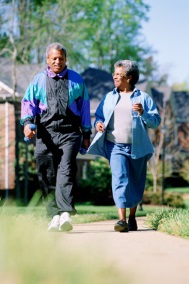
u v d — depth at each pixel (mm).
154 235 8188
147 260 5180
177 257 5461
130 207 9281
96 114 9602
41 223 8656
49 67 9141
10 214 8367
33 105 9086
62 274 3582
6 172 47219
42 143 9078
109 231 9133
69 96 9008
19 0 44094
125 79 9477
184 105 93000
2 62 49000
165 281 4012
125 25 82562
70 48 47125
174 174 75062
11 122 47500
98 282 3473
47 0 44594
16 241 4566
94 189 43844
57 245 4609
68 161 8852
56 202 8914
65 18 44531
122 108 9414
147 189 53094
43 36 45500
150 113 9414
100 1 61719
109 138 9500
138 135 9359
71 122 9047
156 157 58500
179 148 78125
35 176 44062
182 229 8180
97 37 80000
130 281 3635
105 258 4230
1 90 47531
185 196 54750
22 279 3615
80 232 8852
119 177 9289
